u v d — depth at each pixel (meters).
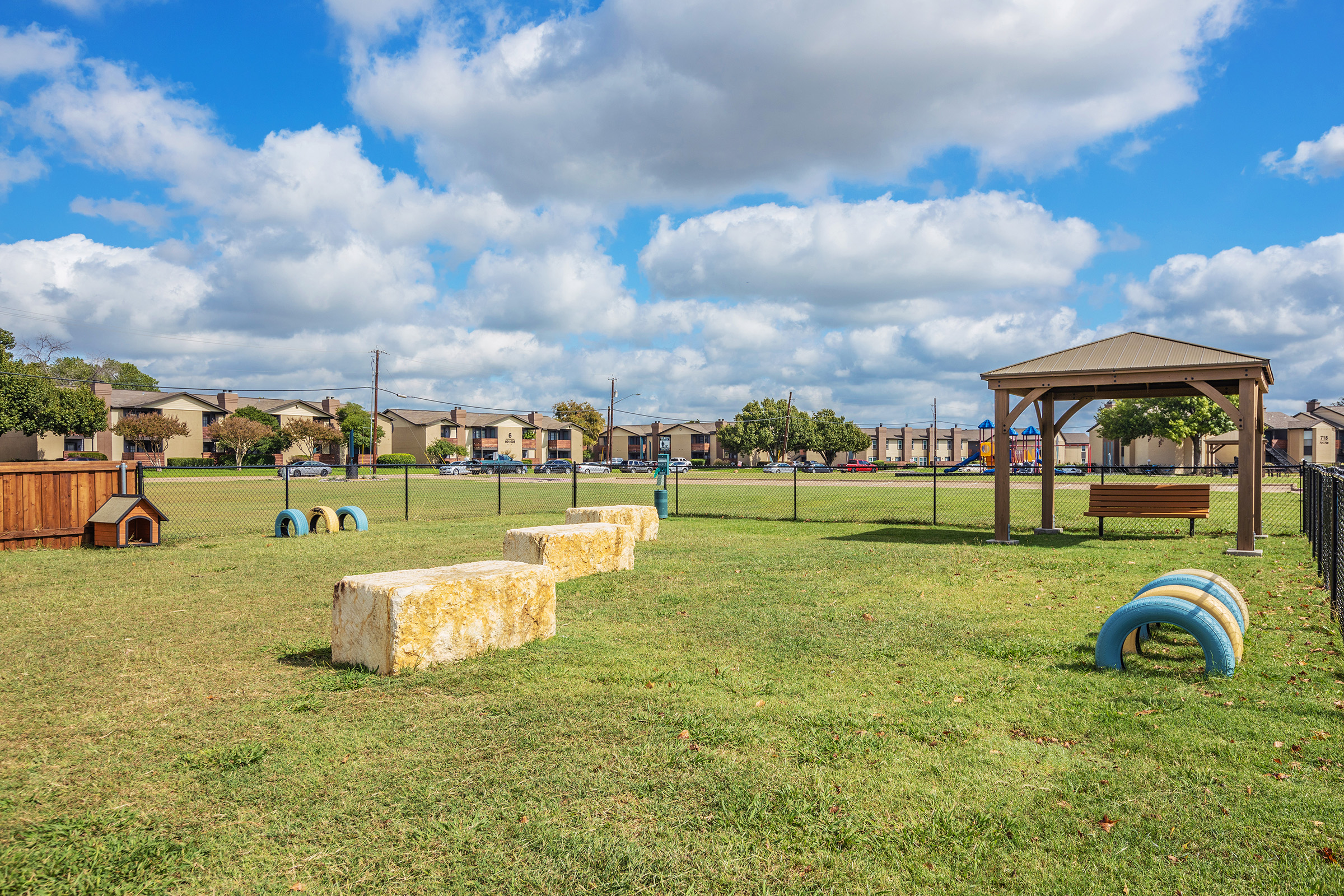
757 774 3.83
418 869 3.01
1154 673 5.50
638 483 40.16
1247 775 3.78
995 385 13.80
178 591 8.95
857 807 3.50
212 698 5.07
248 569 10.61
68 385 69.44
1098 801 3.54
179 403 76.81
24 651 6.29
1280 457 71.56
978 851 3.13
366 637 5.68
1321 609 7.62
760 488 33.56
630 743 4.22
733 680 5.36
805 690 5.16
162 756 4.11
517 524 17.52
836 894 2.85
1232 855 3.08
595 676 5.45
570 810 3.47
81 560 11.52
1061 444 104.12
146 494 31.75
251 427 74.19
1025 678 5.40
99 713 4.79
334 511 16.28
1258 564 10.56
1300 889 2.84
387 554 12.06
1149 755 4.04
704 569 10.30
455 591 5.84
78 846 3.19
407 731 4.41
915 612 7.57
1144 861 3.05
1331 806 3.45
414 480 48.16
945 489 31.27
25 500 12.94
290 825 3.36
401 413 99.88
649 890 2.88
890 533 15.55
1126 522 17.42
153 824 3.38
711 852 3.13
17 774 3.90
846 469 64.94
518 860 3.07
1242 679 5.31
